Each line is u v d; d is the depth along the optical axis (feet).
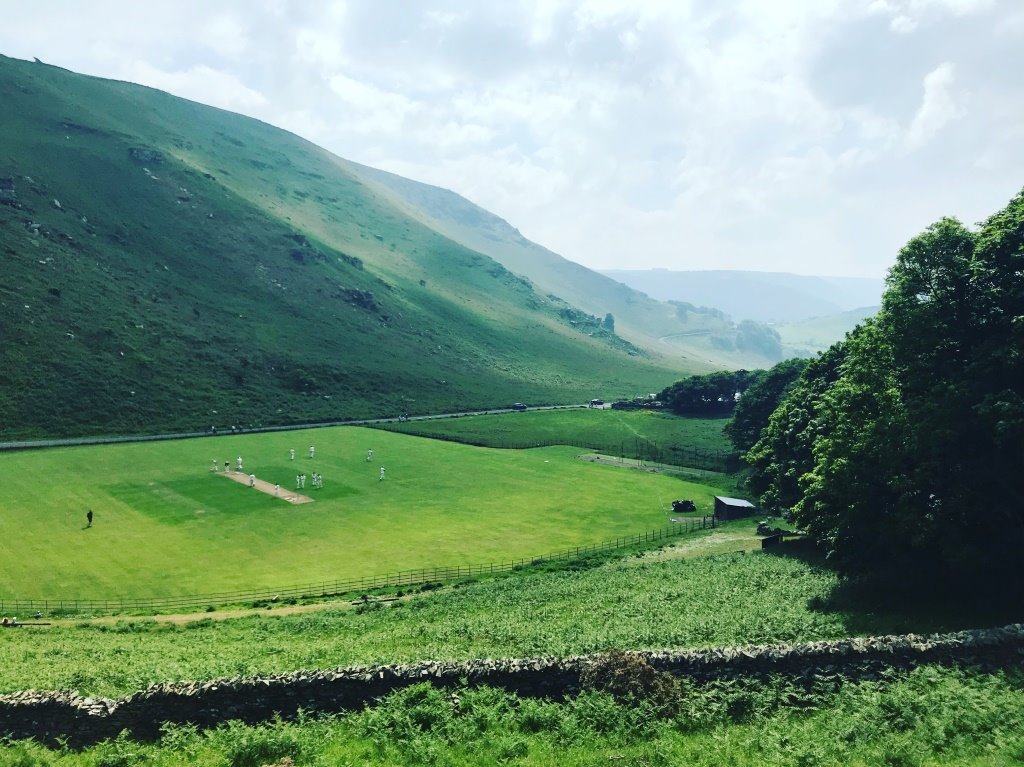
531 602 158.81
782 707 73.20
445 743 67.31
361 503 298.97
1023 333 107.34
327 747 68.13
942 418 114.32
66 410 457.68
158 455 385.91
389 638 124.67
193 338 608.60
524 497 317.42
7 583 198.59
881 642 80.79
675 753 63.31
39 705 73.92
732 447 438.40
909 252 129.59
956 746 61.62
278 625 154.61
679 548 230.07
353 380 646.74
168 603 185.57
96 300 587.68
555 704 74.69
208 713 75.00
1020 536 110.63
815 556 185.78
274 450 414.00
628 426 538.06
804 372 238.48
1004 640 80.48
